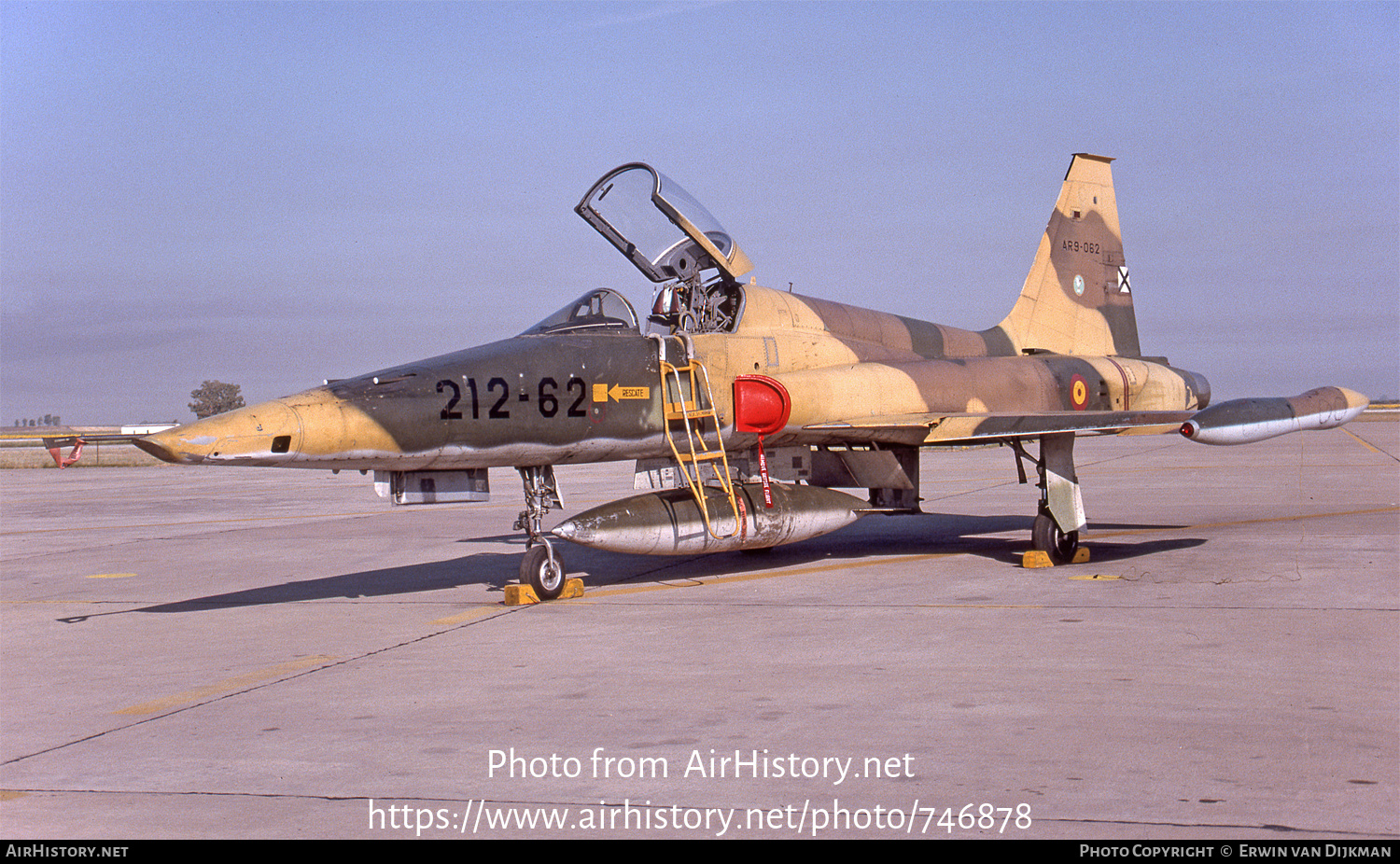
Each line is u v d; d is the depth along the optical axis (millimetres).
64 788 4871
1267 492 19438
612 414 10102
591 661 7207
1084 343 15578
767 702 5984
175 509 23859
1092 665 6586
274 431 8266
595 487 26672
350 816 4434
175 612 9945
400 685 6691
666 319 11195
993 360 13570
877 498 12523
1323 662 6508
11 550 16016
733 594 9922
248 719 5984
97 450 71625
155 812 4535
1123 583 9758
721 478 10688
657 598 9859
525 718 5824
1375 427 58000
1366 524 13984
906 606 8969
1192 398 16047
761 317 11625
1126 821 4133
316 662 7492
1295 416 11609
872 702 5910
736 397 10859
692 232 10898
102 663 7703
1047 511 11062
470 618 9094
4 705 6496
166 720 6023
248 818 4434
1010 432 10750
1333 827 4023
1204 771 4648
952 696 5973
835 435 11453
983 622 8102
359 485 33062
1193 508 16891
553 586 9875
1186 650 6910
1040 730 5301
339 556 14086
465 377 9281
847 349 12242
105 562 14172
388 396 8883
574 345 10055
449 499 9688
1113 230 16156
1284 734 5125
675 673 6762
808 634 7863
